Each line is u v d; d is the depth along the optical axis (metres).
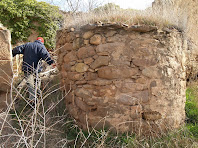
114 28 2.75
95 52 2.83
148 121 2.81
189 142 2.66
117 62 2.75
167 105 2.91
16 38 8.31
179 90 3.11
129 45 2.76
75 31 3.06
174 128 2.94
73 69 3.09
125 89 2.76
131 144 2.48
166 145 2.55
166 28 2.96
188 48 4.74
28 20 8.28
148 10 3.49
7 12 8.09
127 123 2.78
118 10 3.50
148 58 2.79
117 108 2.77
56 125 2.93
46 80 4.22
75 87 3.08
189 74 4.93
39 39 3.67
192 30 5.00
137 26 2.73
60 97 3.63
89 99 2.86
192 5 5.10
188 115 3.51
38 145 2.41
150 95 2.81
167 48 2.93
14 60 4.57
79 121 3.01
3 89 2.95
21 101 3.41
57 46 3.89
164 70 2.87
